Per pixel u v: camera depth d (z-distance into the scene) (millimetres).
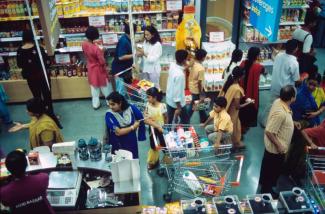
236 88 5121
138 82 5648
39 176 3002
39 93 6191
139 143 5926
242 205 3223
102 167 3486
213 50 6680
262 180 4691
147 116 4809
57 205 3268
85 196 3500
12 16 6238
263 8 5133
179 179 4570
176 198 4691
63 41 6832
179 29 6523
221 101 4699
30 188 2902
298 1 6816
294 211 3041
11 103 7164
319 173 4090
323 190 3826
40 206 2996
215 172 4797
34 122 3955
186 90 6195
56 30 4562
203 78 5695
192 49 6492
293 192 3240
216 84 6543
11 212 2936
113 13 6711
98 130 6309
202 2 6660
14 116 6754
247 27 7016
